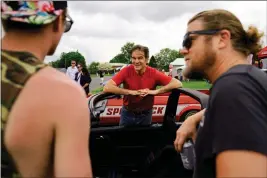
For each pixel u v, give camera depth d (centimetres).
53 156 103
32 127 95
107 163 315
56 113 96
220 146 103
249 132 100
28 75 98
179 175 313
